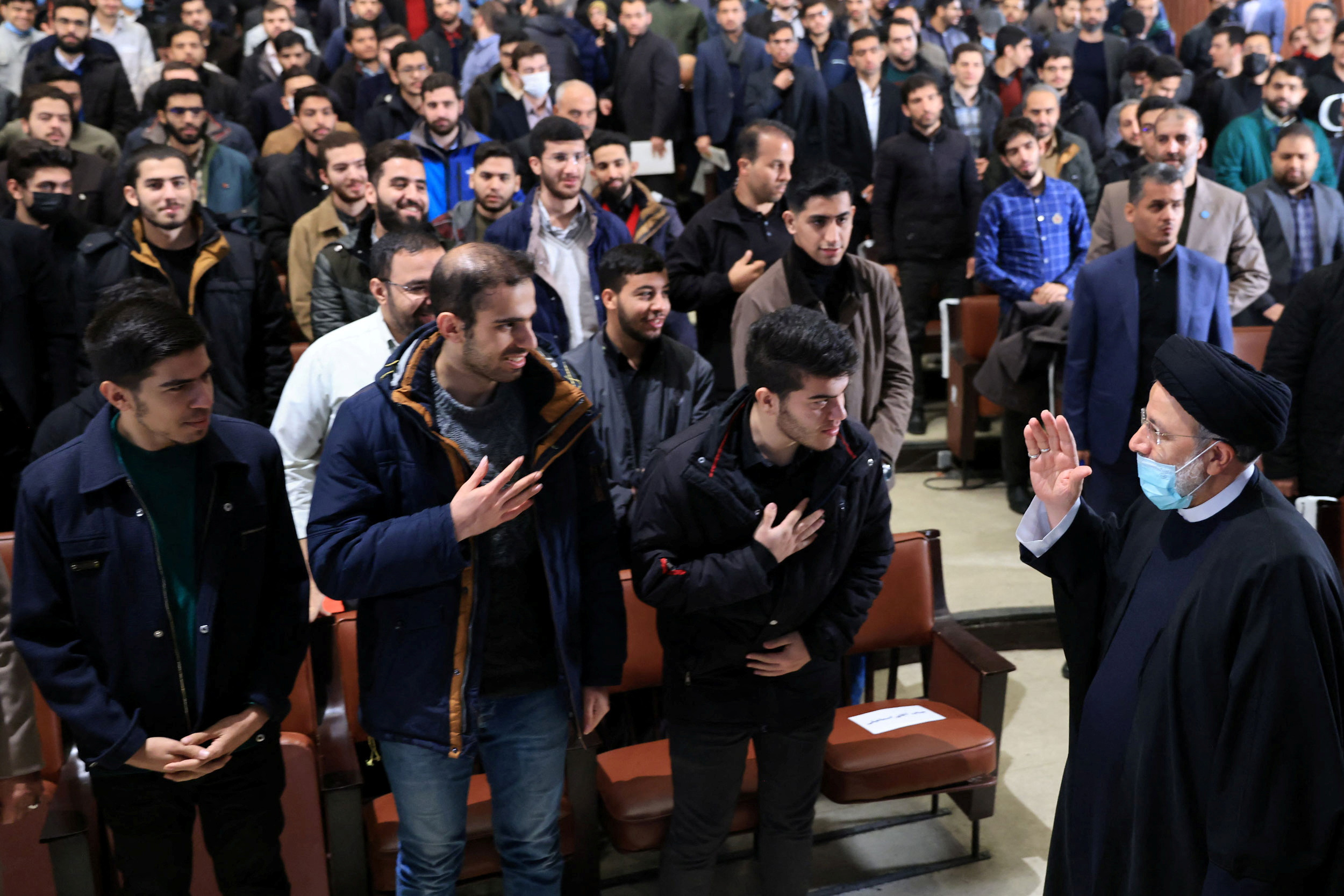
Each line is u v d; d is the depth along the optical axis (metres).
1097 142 6.54
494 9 6.80
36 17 7.18
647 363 2.89
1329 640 1.55
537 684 2.12
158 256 3.36
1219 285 3.50
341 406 1.99
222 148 5.26
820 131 6.47
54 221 3.83
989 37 8.29
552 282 3.51
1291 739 1.53
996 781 2.92
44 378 3.54
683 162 6.82
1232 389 1.59
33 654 1.90
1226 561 1.61
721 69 6.50
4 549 2.61
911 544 3.15
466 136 4.86
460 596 1.97
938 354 6.11
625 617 2.20
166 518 1.97
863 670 3.27
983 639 3.98
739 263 3.22
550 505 2.05
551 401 2.02
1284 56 8.47
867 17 7.63
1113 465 3.59
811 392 1.97
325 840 2.62
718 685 2.29
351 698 2.71
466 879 2.53
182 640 1.98
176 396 1.80
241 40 8.09
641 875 2.90
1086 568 1.90
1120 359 3.54
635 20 6.41
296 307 4.16
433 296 1.86
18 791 2.36
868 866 2.90
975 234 5.44
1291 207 4.75
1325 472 3.26
